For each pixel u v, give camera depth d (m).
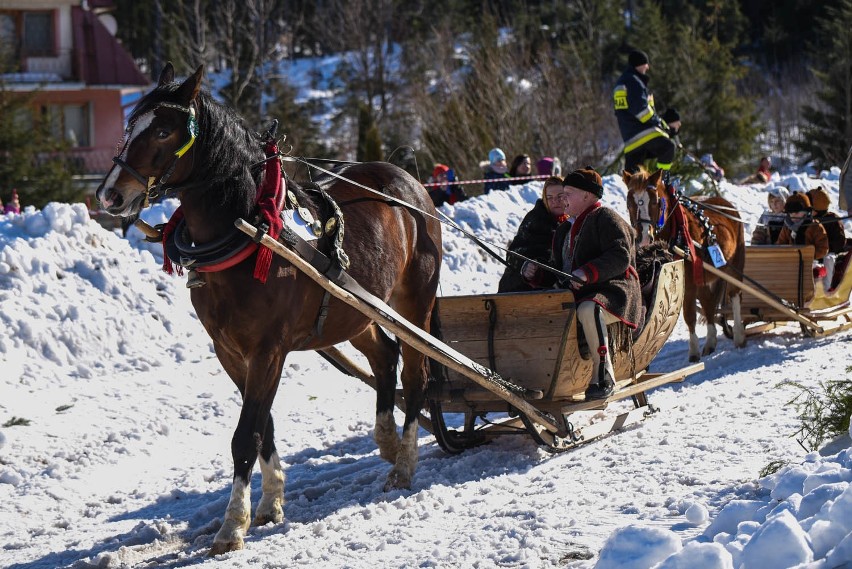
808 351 10.80
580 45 44.62
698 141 42.16
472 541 5.51
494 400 7.82
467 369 7.12
